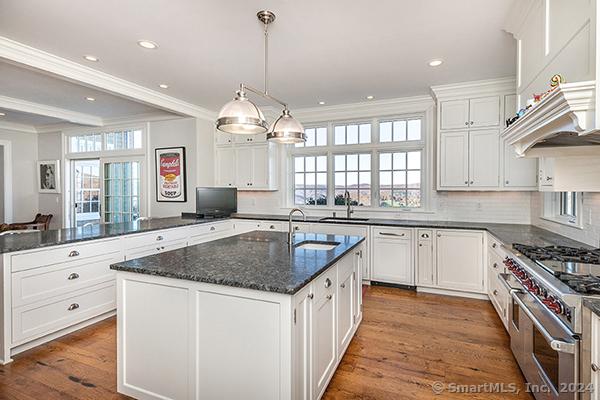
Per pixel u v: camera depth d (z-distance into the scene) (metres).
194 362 1.78
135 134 5.88
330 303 2.15
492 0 2.21
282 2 2.24
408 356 2.50
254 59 3.23
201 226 4.54
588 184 2.18
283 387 1.58
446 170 4.12
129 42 2.85
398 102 4.66
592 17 1.30
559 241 2.68
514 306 2.38
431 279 3.98
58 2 2.23
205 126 5.48
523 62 2.40
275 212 5.58
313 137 5.42
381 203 4.98
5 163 6.40
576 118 1.29
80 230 3.47
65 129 6.55
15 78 3.83
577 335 1.35
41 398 2.01
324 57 3.18
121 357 1.99
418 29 2.63
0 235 3.06
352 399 2.00
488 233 3.55
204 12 2.37
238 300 1.67
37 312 2.62
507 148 3.82
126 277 1.95
